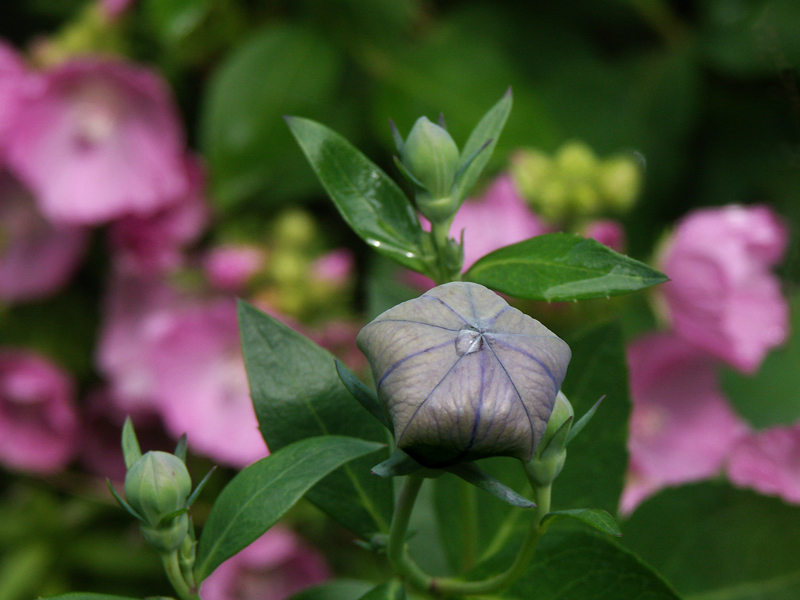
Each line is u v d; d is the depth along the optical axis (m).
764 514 0.51
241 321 0.48
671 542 0.52
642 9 0.75
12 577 0.75
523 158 0.66
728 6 0.74
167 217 0.74
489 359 0.43
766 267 0.69
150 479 0.45
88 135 0.73
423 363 0.43
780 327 0.68
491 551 0.51
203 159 0.73
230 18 0.73
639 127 0.74
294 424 0.48
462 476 0.44
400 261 0.48
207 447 0.72
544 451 0.45
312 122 0.48
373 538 0.48
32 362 0.75
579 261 0.46
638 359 0.67
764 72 0.73
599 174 0.65
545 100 0.74
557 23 0.75
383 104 0.70
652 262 0.67
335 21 0.71
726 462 0.67
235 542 0.46
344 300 0.72
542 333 0.43
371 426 0.48
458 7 0.75
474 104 0.71
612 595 0.47
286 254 0.70
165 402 0.72
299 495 0.45
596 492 0.50
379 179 0.48
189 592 0.46
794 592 0.51
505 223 0.65
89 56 0.72
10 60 0.73
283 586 0.69
